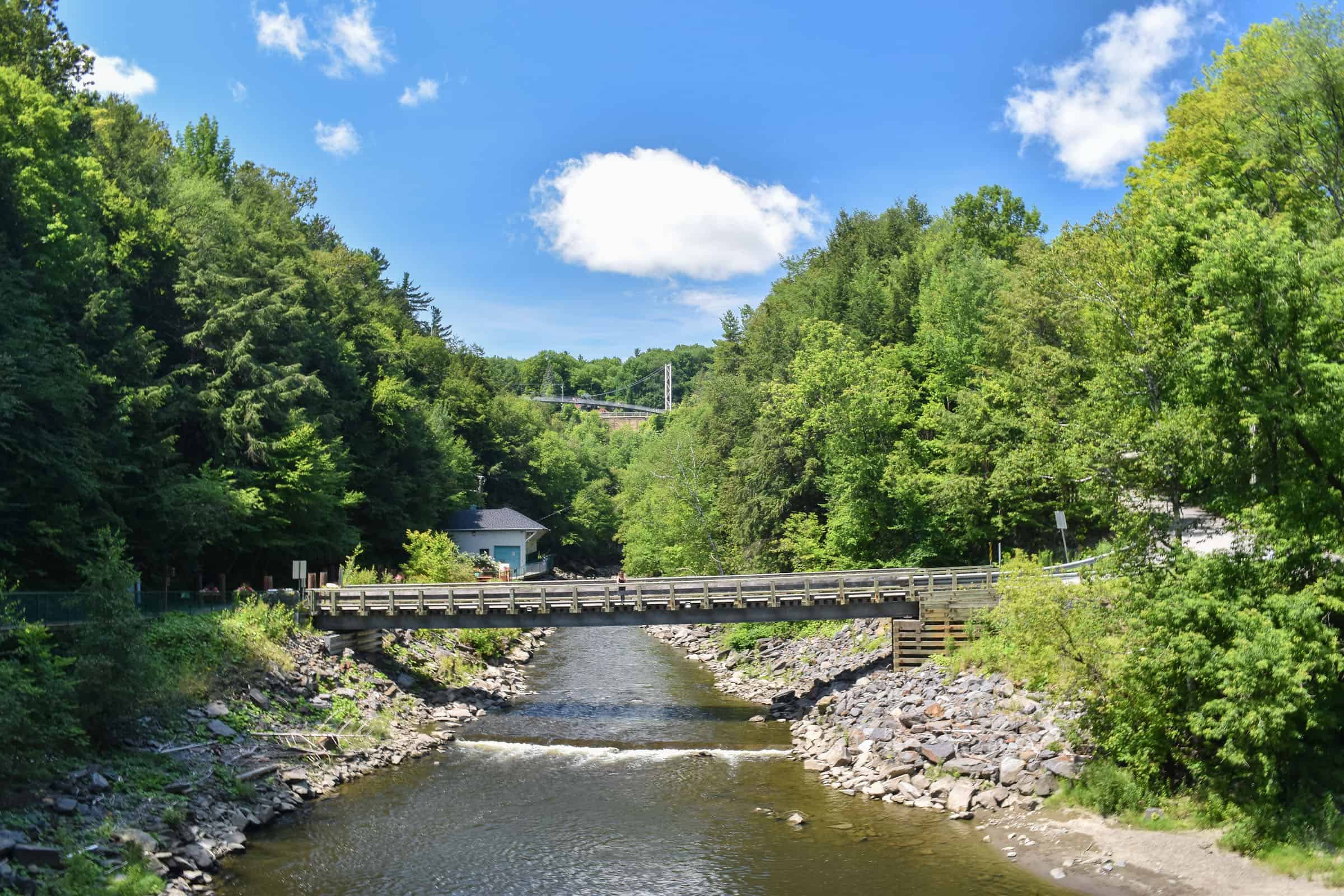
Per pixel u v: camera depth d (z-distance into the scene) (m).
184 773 23.30
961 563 46.31
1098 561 22.91
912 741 26.78
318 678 33.41
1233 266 20.09
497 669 44.66
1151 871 18.70
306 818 23.28
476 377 105.06
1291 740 19.28
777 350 63.28
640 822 23.20
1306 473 20.25
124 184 44.44
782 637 48.09
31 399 29.92
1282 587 19.81
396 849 21.25
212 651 30.45
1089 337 27.33
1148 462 21.77
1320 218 28.23
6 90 32.25
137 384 38.03
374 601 37.81
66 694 21.83
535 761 29.08
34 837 18.11
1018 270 49.62
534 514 103.69
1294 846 18.30
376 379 68.06
